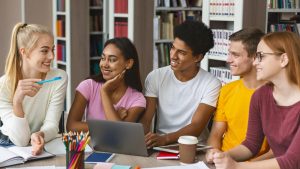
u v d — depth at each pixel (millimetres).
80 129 2229
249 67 2096
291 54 1650
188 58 2264
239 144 2031
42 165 1726
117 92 2350
